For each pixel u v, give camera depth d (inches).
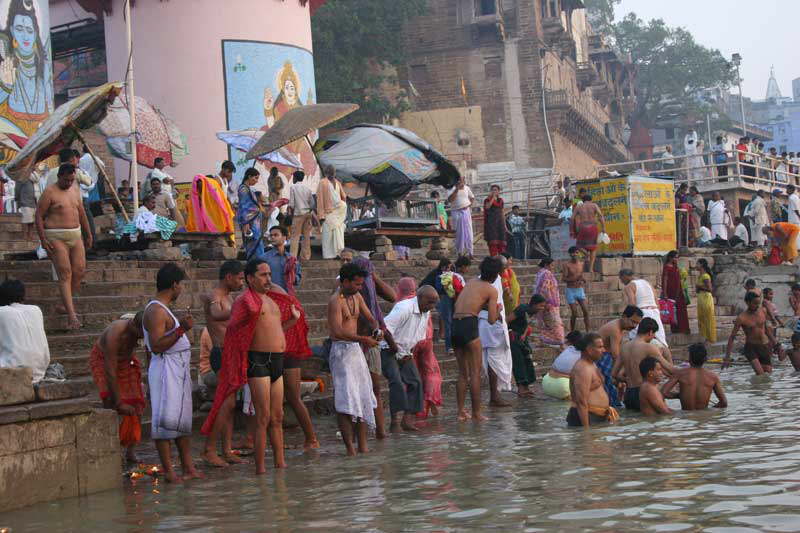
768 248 952.3
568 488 235.8
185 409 287.0
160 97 901.2
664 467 257.3
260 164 896.9
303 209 581.3
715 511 201.0
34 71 748.0
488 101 1643.7
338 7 1503.4
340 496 245.0
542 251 895.7
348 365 319.0
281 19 940.0
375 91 1644.9
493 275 400.8
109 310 450.6
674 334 687.1
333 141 669.9
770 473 239.6
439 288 506.6
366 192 694.5
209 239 573.3
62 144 516.1
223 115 901.2
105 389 296.4
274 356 296.4
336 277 577.0
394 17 1573.6
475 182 1626.5
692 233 943.7
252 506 239.0
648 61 2645.2
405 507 225.3
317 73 1504.7
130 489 273.9
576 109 1668.3
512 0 1636.3
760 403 400.5
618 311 720.3
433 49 1660.9
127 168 941.8
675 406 405.7
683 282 692.7
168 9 903.1
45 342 284.5
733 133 2913.4
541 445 314.0
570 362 453.1
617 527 192.2
